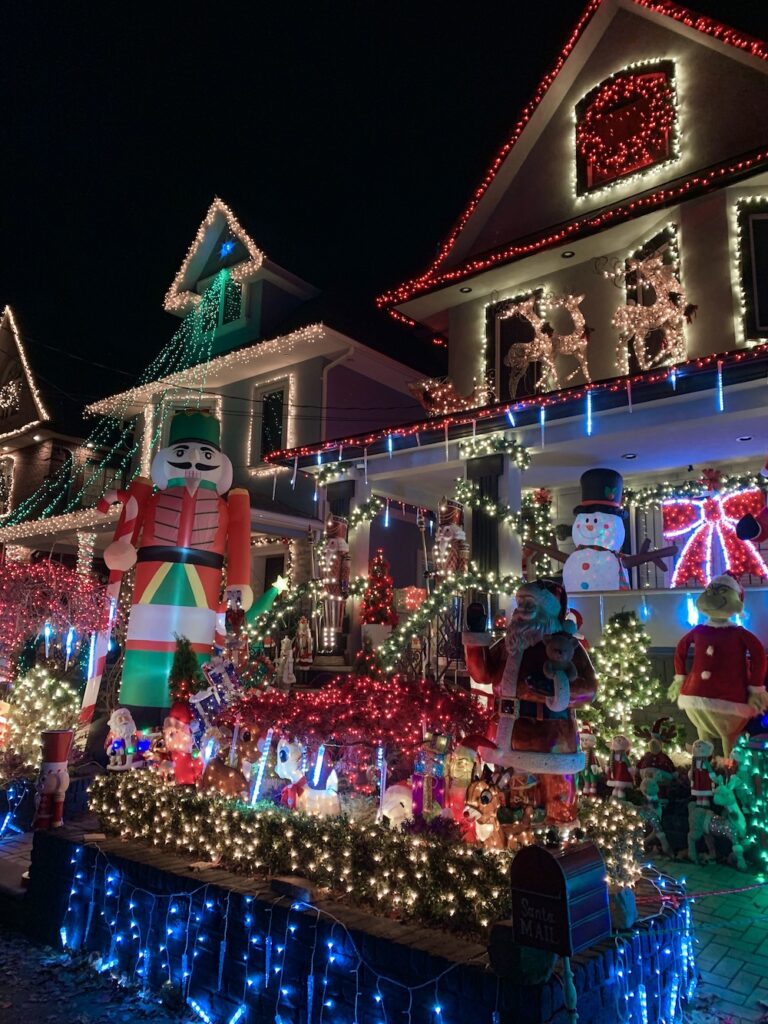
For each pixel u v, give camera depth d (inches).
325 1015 160.6
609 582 393.4
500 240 574.9
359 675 228.7
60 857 235.1
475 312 592.4
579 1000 138.6
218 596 375.2
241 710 229.9
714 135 470.0
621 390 388.5
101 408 933.2
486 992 136.3
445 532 456.1
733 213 442.3
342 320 764.6
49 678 427.2
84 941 220.8
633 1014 152.7
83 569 789.9
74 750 364.8
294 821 197.8
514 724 174.1
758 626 328.2
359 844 181.2
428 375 810.2
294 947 169.6
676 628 363.6
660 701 348.2
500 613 422.3
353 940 159.8
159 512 368.8
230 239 850.1
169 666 350.9
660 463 469.1
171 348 896.9
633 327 482.9
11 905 246.7
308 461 545.6
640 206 461.7
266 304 809.5
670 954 170.7
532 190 560.1
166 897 200.4
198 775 251.6
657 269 471.5
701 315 444.5
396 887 170.4
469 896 156.6
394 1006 149.7
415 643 441.7
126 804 240.1
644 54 505.0
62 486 986.1
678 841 270.1
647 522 499.5
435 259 597.0
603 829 186.5
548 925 128.3
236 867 204.7
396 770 228.8
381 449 497.4
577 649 177.3
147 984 199.5
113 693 458.3
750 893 237.8
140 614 356.8
